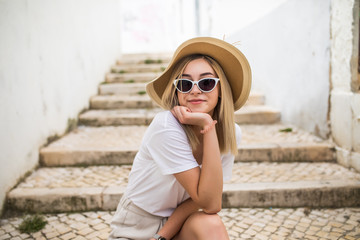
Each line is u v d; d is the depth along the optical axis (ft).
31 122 9.71
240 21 18.51
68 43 13.52
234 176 9.25
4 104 8.09
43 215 8.01
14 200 8.01
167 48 39.70
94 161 10.38
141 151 4.51
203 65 4.33
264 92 17.02
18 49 9.00
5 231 7.16
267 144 10.77
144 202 4.44
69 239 6.80
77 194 8.11
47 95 11.10
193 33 27.55
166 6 39.29
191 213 4.51
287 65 13.92
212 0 21.36
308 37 11.84
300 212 7.95
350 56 9.30
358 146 9.12
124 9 39.24
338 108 10.07
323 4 10.61
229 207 8.25
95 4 18.30
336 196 8.13
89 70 16.63
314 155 10.37
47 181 9.00
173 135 4.00
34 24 10.18
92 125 14.51
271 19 15.30
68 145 11.05
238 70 4.59
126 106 16.34
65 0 13.33
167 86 4.54
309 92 12.07
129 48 39.65
